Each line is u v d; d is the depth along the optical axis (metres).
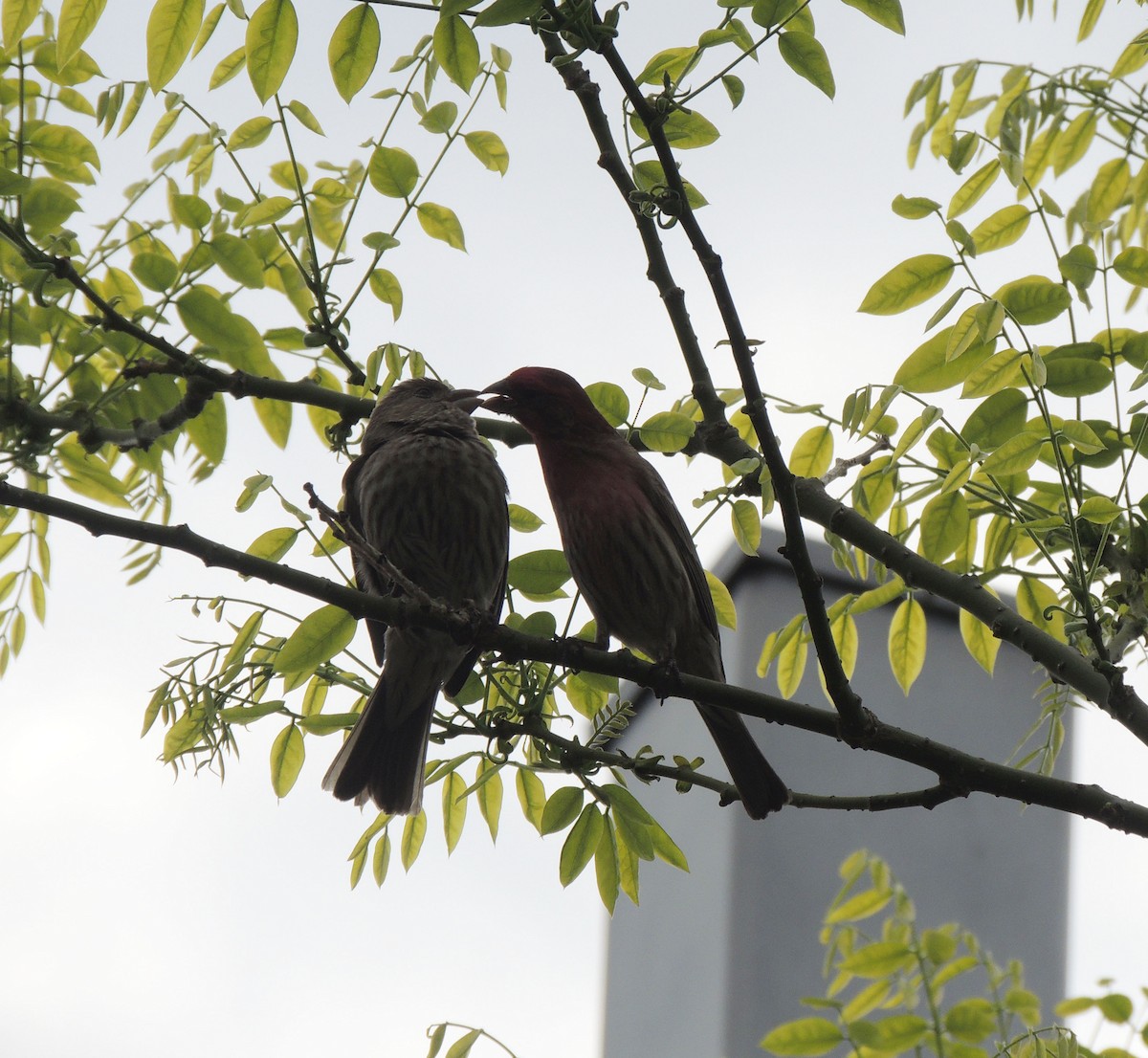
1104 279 7.62
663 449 8.16
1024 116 8.76
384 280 9.20
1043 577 8.22
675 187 6.99
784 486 6.81
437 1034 6.87
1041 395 7.23
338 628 7.80
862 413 7.32
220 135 8.96
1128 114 9.05
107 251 9.08
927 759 7.05
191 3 7.47
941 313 7.14
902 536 8.47
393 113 9.05
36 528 9.59
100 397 9.33
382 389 9.18
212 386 8.93
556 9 6.98
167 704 8.32
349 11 7.45
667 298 8.11
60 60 7.52
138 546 9.52
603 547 9.29
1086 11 8.95
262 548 8.28
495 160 9.10
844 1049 7.72
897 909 7.35
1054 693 8.34
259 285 8.63
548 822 8.03
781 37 7.20
